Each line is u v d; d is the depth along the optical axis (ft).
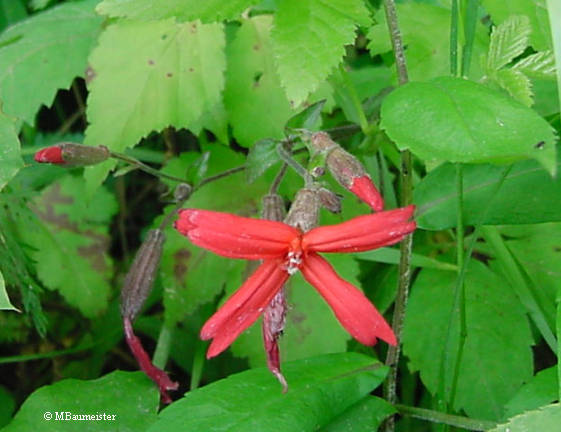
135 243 1.41
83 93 1.46
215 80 1.11
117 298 1.28
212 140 1.27
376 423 0.97
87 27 1.22
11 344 1.28
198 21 1.12
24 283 1.11
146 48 1.11
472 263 1.13
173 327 1.14
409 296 1.12
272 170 1.17
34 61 1.20
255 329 1.09
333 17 0.92
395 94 0.85
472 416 1.06
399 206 1.19
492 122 0.82
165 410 0.93
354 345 1.14
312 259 0.85
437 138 0.83
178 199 1.09
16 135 0.99
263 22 1.15
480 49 1.10
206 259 1.12
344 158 0.89
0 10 1.41
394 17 0.95
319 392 0.94
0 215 1.12
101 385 1.06
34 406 1.04
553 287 1.10
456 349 1.08
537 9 1.06
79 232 1.23
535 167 1.00
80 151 1.03
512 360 1.07
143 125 1.10
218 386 0.95
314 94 1.11
